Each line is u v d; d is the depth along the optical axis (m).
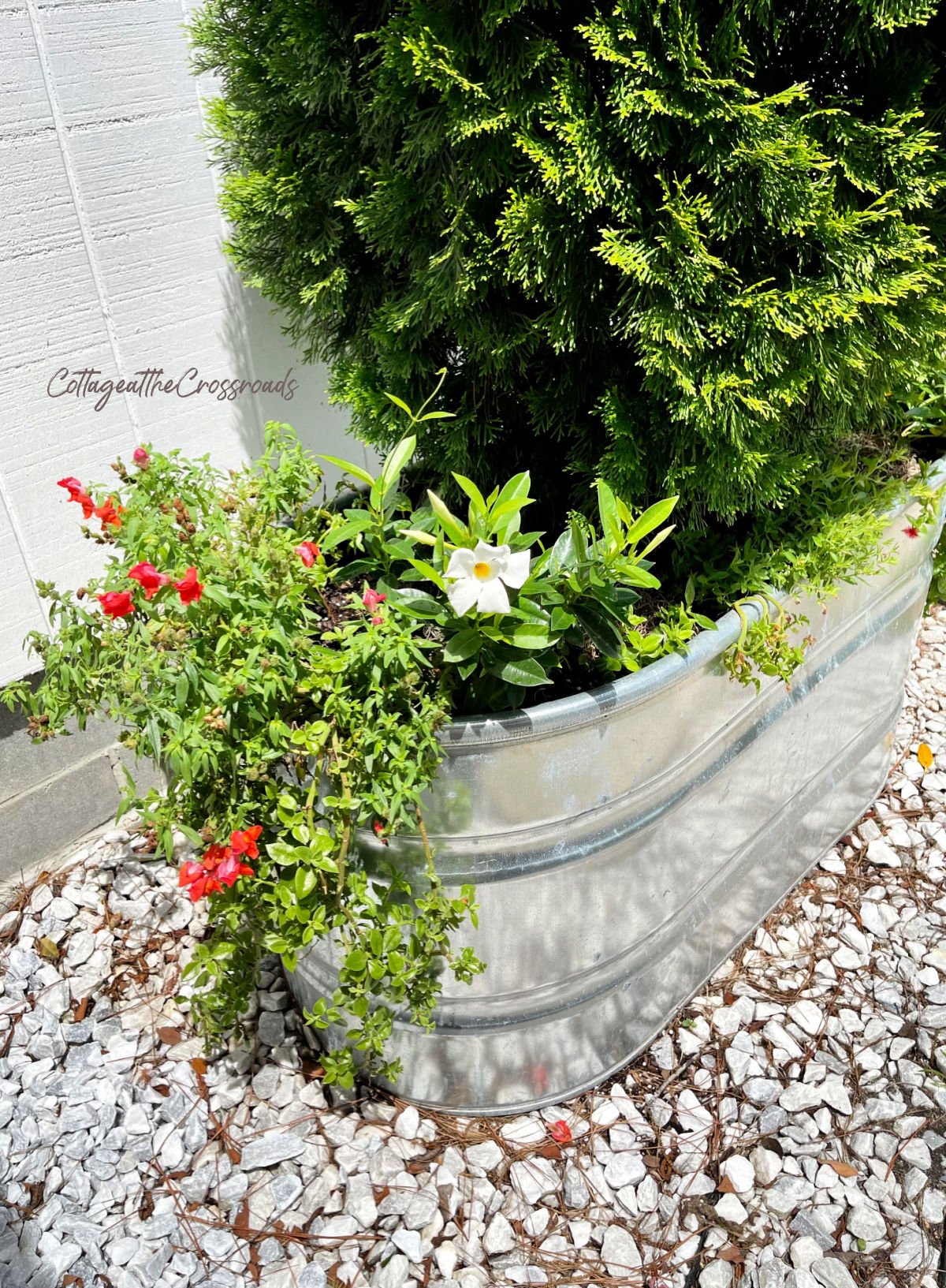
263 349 2.23
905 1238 1.55
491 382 1.73
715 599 1.70
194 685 1.25
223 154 1.90
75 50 1.73
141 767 2.26
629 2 1.28
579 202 1.36
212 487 1.58
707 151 1.36
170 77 1.88
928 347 1.66
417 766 1.26
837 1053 1.83
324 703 1.33
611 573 1.32
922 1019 1.89
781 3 1.42
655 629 1.58
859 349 1.53
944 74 1.64
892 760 2.56
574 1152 1.66
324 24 1.50
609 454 1.56
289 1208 1.55
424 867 1.43
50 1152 1.62
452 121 1.36
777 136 1.36
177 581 1.27
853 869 2.25
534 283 1.44
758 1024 1.89
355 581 1.73
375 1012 1.40
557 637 1.33
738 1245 1.53
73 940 1.99
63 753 2.11
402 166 1.54
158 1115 1.68
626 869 1.54
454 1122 1.70
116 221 1.88
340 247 1.73
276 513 1.55
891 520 1.82
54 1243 1.50
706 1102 1.74
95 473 1.98
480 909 1.46
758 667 1.61
